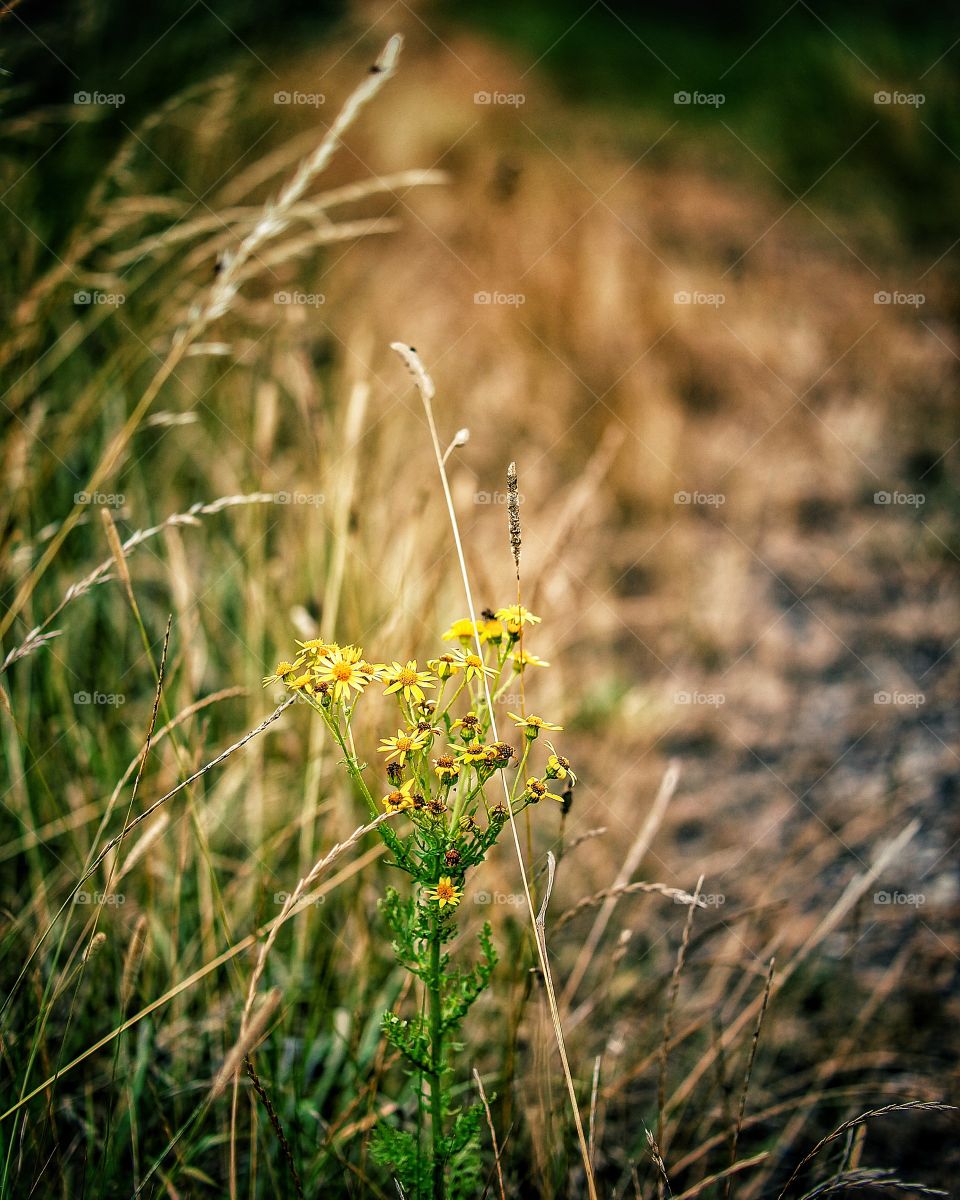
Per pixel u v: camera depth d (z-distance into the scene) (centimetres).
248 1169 234
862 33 764
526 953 241
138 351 284
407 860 219
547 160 673
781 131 753
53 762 249
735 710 351
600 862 270
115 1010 238
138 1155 232
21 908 242
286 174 470
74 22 375
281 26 590
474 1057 241
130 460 295
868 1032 249
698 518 451
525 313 519
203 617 278
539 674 326
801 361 544
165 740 251
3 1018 226
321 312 439
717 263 618
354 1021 235
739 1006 250
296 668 219
